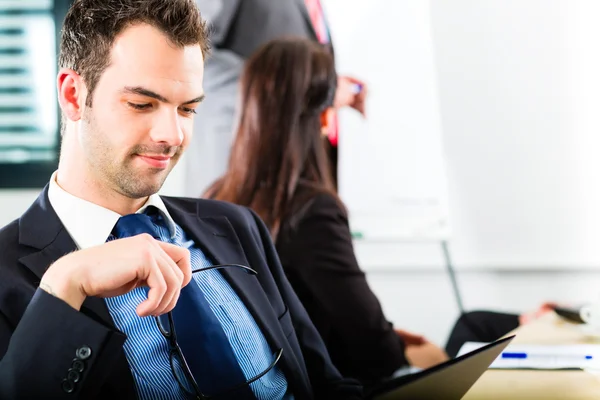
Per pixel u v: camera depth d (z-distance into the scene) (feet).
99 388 2.69
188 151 8.05
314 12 8.10
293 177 7.63
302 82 7.84
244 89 7.91
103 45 3.08
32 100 8.96
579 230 7.92
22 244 3.14
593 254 7.88
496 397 3.34
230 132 7.95
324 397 3.84
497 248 8.11
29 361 2.60
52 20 8.87
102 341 2.61
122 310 3.15
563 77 7.90
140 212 3.53
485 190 8.11
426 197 8.14
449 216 8.16
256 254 3.91
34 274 3.04
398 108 8.16
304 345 3.89
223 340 3.23
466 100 8.13
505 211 8.08
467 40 8.11
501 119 8.07
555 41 7.91
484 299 8.14
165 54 3.05
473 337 7.45
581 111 7.88
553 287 8.00
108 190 3.33
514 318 7.38
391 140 8.17
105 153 3.13
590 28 7.82
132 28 3.06
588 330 4.84
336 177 8.07
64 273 2.68
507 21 8.00
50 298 2.64
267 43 7.97
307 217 7.36
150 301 2.67
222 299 3.51
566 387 3.45
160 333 3.17
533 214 8.02
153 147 3.11
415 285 8.25
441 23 8.14
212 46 7.98
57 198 3.32
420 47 8.13
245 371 3.36
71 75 3.21
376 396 2.98
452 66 8.14
